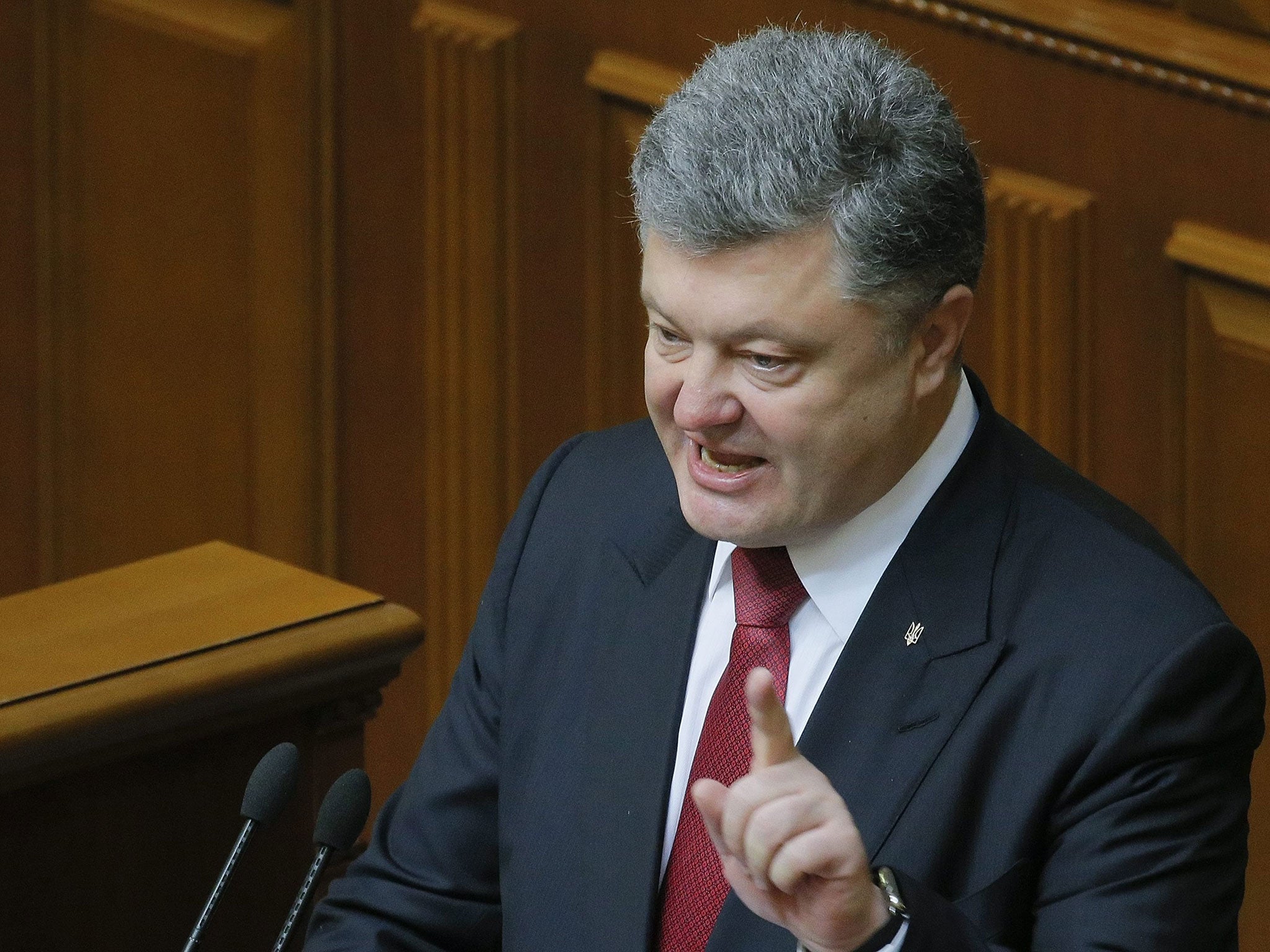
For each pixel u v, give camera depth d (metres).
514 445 15.49
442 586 15.98
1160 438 12.75
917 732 6.30
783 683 6.59
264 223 16.08
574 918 6.73
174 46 16.06
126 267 16.62
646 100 14.29
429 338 15.65
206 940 8.70
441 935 7.23
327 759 9.01
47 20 16.42
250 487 16.56
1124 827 6.04
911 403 6.19
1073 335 12.88
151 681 8.18
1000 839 6.14
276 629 8.65
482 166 15.16
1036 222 12.80
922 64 12.98
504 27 14.84
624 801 6.72
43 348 17.00
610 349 15.03
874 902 5.46
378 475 16.09
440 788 7.36
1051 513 6.56
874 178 5.75
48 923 8.23
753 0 13.69
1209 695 6.18
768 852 5.22
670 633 6.89
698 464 6.23
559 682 7.10
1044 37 12.49
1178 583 6.32
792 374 5.90
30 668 8.18
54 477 17.19
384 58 15.41
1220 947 6.11
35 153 16.67
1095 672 6.16
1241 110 11.96
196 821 8.62
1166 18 12.08
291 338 16.17
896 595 6.47
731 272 5.79
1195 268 12.36
